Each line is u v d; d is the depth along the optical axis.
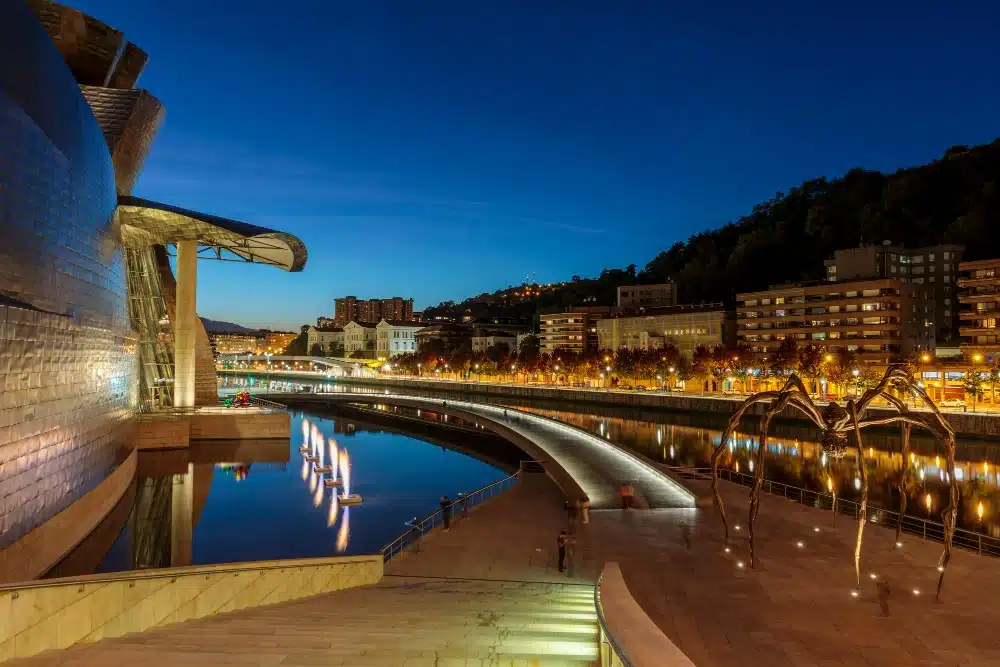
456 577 19.83
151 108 57.97
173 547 32.88
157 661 10.30
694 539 23.06
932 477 48.06
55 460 27.47
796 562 19.42
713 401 89.62
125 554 31.45
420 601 16.45
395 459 65.44
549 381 155.88
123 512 37.78
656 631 9.48
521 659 10.90
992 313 84.06
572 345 165.00
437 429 85.44
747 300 117.75
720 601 16.05
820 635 13.74
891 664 12.31
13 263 25.12
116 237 39.88
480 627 13.48
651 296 169.25
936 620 14.52
